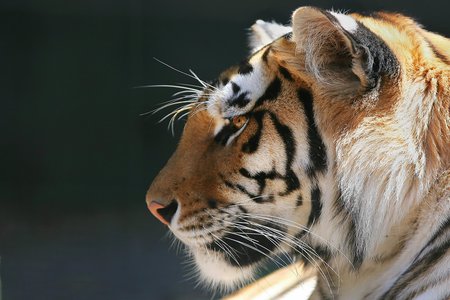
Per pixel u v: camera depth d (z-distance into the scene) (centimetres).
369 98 612
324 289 692
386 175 608
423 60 631
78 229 1981
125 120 2192
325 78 621
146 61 2195
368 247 634
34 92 2162
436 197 609
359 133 612
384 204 614
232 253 676
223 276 696
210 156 663
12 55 2148
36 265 1741
